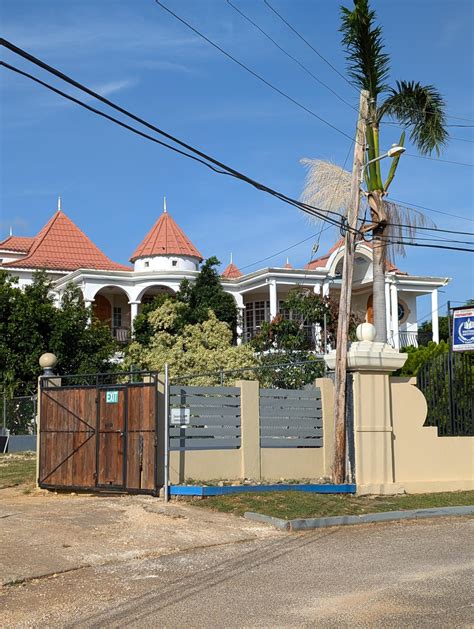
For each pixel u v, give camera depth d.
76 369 30.31
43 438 16.80
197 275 36.66
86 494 15.94
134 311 38.78
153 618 7.41
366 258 39.12
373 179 20.28
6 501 15.07
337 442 15.98
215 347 26.09
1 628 7.18
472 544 11.32
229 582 8.88
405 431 16.75
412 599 7.95
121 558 10.23
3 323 29.39
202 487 14.34
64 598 8.24
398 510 14.18
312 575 9.20
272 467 16.03
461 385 17.84
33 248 43.94
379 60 20.31
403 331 41.50
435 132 20.91
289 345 30.36
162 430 14.95
